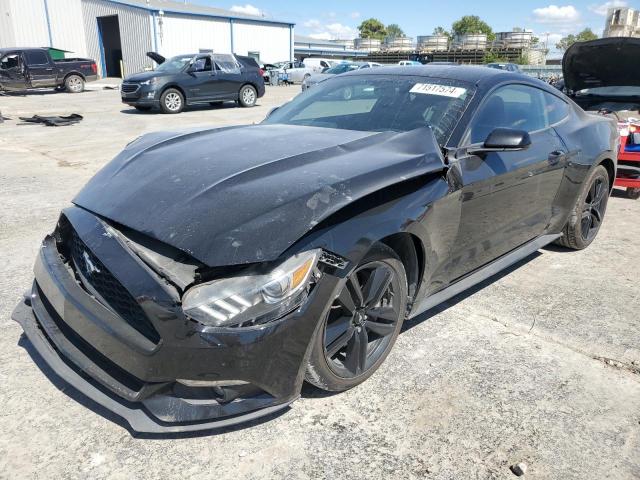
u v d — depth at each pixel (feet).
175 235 6.74
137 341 6.48
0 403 7.80
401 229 7.92
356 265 7.30
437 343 9.94
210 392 6.77
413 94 11.02
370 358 8.59
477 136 10.11
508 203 10.92
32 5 110.83
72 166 24.47
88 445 7.08
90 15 116.47
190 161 8.51
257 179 7.68
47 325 7.79
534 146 11.62
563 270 13.78
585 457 7.21
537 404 8.27
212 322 6.30
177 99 48.78
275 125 11.28
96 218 7.65
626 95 21.08
